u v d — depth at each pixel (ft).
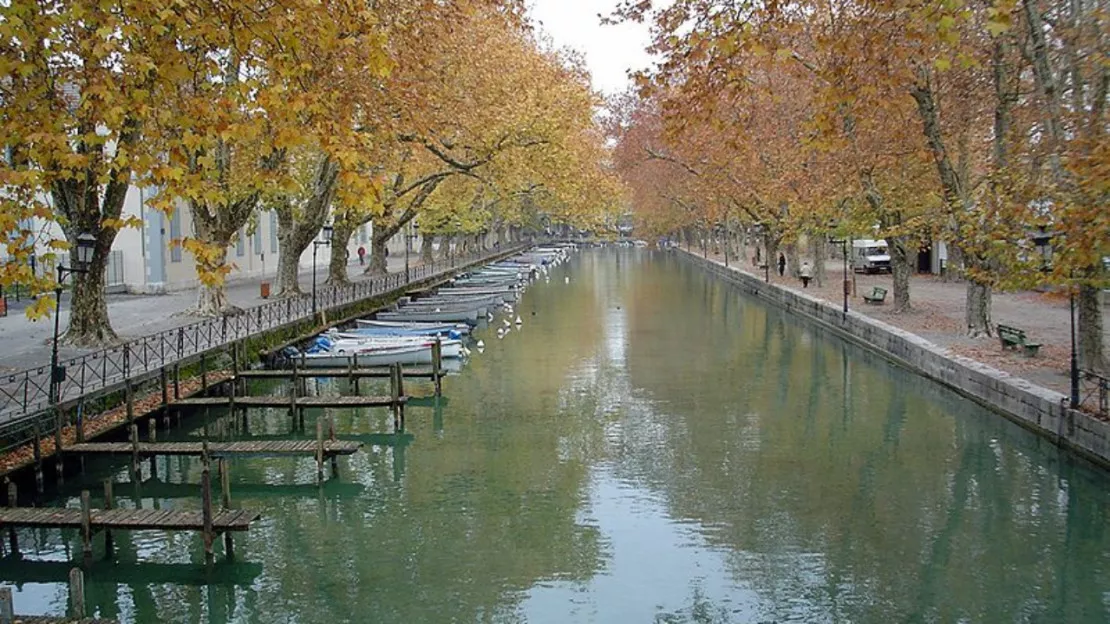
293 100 39.34
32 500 55.77
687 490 56.59
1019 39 73.82
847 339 116.06
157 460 64.64
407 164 114.83
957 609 39.81
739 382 91.50
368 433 72.90
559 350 113.19
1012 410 66.59
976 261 85.05
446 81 94.48
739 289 200.85
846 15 76.59
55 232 136.36
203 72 45.32
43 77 42.01
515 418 76.79
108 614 41.73
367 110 49.39
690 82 50.98
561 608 40.40
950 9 38.29
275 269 203.92
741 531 49.34
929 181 107.55
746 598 41.04
